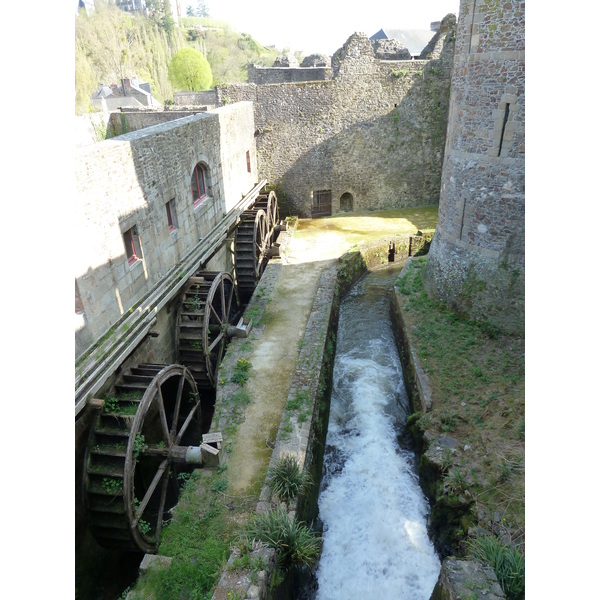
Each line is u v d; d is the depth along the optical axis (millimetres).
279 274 14422
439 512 7152
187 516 6777
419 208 20766
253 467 7578
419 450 8539
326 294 12992
